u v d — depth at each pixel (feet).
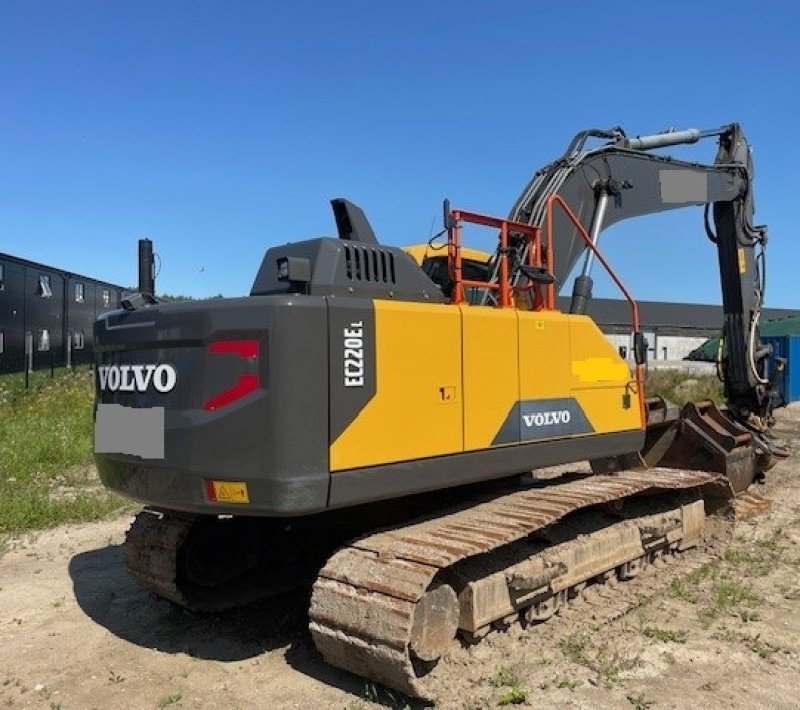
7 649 15.52
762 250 28.58
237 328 12.78
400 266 15.08
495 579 14.79
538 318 16.69
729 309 28.40
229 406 12.76
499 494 17.44
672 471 21.50
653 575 19.53
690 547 21.52
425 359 14.32
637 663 14.47
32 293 80.69
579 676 13.89
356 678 13.96
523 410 16.17
